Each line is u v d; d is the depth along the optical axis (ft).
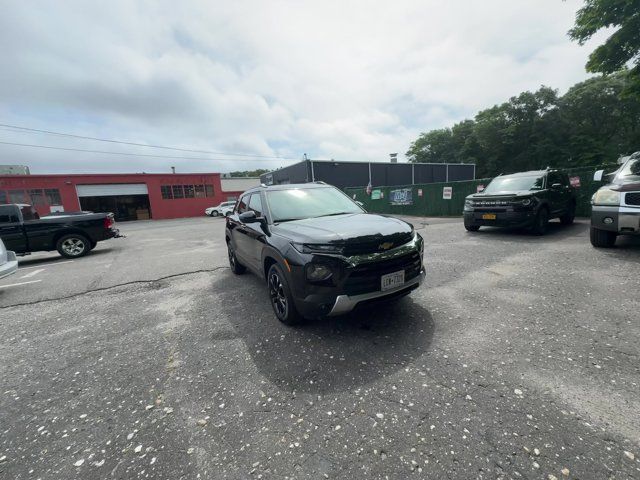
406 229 10.73
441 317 10.82
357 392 7.21
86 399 7.70
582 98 107.96
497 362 7.98
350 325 10.69
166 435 6.31
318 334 10.23
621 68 35.32
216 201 119.75
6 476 5.51
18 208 28.14
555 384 6.99
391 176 101.76
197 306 13.89
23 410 7.40
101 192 101.60
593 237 18.67
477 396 6.78
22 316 13.92
